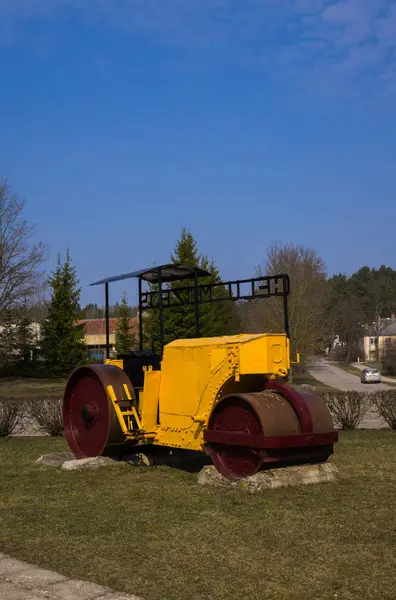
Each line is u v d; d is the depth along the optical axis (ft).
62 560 17.04
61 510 22.33
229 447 25.91
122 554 17.33
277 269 147.64
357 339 310.24
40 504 23.32
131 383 31.89
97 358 161.68
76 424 33.04
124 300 145.18
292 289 144.56
